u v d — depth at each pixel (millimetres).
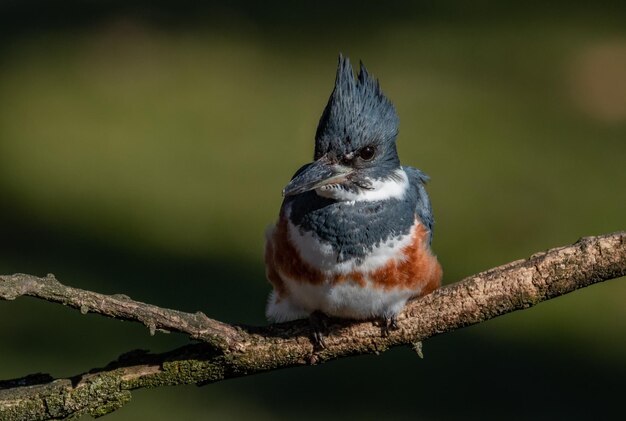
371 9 20688
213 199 14484
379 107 7242
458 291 6809
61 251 13305
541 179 15039
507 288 6711
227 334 6535
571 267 6621
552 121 16719
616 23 20047
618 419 10859
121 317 6238
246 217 14141
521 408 10891
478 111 16922
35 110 16781
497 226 14133
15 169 15148
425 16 20562
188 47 18891
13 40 19078
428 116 16703
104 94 17297
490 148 15820
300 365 6859
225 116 16625
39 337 11570
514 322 12406
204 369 6551
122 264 13047
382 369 11383
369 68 18250
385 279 6957
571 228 13984
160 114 16703
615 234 6625
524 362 11641
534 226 14047
